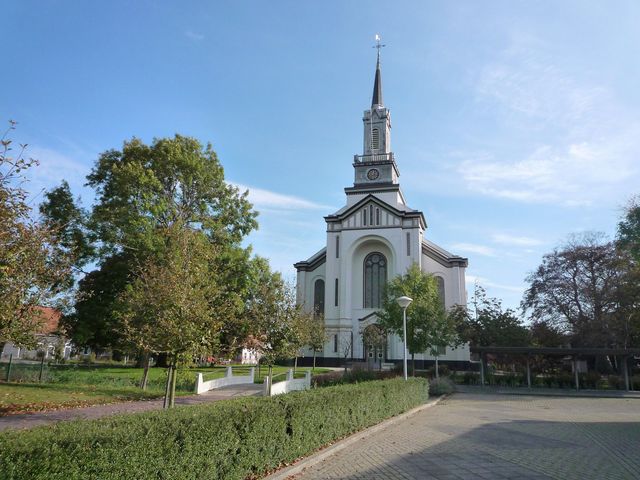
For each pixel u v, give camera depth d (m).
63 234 27.86
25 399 17.12
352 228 50.88
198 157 33.28
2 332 10.10
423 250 50.72
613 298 37.47
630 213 20.61
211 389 25.23
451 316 37.06
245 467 7.95
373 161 55.78
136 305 14.73
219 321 14.38
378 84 60.31
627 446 12.27
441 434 13.74
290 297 23.86
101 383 23.19
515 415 18.98
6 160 9.23
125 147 32.00
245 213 35.31
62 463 5.00
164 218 29.42
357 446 11.67
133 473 5.75
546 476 9.02
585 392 30.62
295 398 10.09
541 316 43.50
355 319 49.66
